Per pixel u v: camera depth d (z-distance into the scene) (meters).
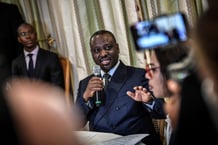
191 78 0.74
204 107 0.70
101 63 1.79
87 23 2.65
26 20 2.73
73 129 0.54
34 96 0.52
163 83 0.91
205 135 0.70
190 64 0.75
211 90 0.65
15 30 2.64
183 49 0.78
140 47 0.78
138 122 1.70
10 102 0.51
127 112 1.70
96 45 1.80
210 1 0.58
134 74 1.77
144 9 2.51
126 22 2.57
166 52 0.80
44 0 2.70
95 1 2.61
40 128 0.50
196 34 0.58
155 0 2.46
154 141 1.70
